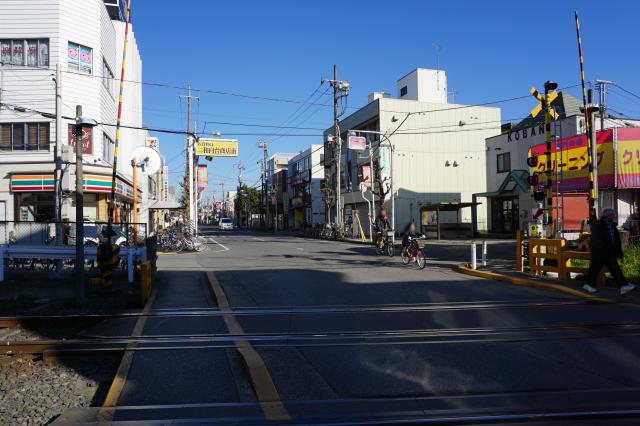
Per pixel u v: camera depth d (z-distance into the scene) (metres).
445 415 4.53
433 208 32.97
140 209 36.94
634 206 21.53
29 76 22.97
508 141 32.09
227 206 152.62
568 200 18.98
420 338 7.22
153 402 5.04
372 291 11.45
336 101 36.91
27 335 8.45
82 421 4.57
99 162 24.12
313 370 5.90
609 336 7.16
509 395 4.97
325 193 44.81
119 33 31.72
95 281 11.71
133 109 36.66
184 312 9.41
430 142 38.88
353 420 4.45
